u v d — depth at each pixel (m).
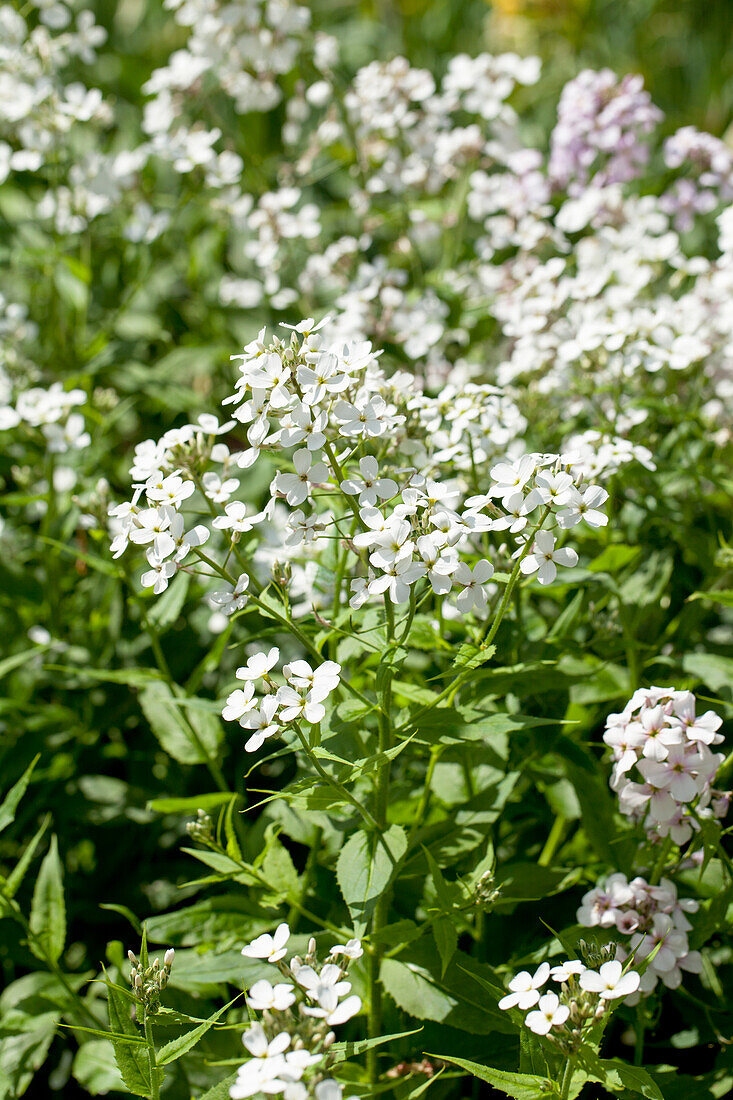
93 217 1.49
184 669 1.30
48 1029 1.14
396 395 1.07
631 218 1.37
